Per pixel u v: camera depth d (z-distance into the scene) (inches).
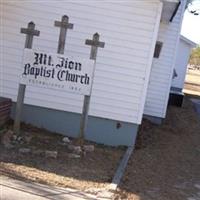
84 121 419.5
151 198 338.3
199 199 363.3
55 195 301.9
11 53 474.3
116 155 432.5
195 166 466.3
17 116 420.5
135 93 467.5
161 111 680.4
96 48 411.8
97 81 469.4
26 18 471.2
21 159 364.5
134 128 471.8
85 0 464.8
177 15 668.1
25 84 419.8
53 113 475.2
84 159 395.2
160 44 656.4
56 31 470.9
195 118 850.8
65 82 417.4
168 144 541.0
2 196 283.0
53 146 414.6
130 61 465.4
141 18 460.4
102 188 334.3
